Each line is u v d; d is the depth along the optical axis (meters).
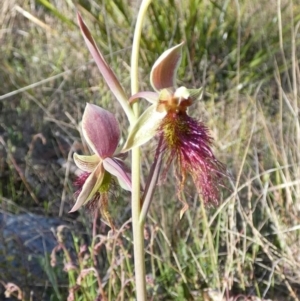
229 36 0.54
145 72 0.50
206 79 0.49
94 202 0.22
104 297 0.28
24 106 0.48
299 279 0.33
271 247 0.35
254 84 0.48
